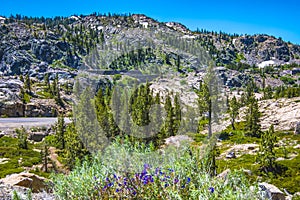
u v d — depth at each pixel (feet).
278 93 349.61
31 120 171.01
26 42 502.79
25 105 203.51
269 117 204.13
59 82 312.29
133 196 15.29
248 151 126.00
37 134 134.62
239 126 189.47
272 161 97.45
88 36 566.36
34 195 22.99
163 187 14.89
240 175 17.26
